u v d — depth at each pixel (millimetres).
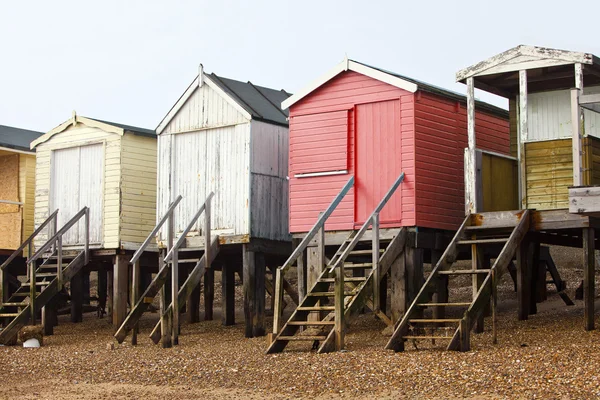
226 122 21484
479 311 15461
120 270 23406
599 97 15406
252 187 21016
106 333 23000
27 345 20719
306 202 19688
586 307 16328
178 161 22250
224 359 16531
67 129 24688
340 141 19328
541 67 17234
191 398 13422
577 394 11680
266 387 13797
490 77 18734
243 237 20891
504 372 13102
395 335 15594
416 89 18422
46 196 24891
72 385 15164
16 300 23922
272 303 25422
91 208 23984
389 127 18812
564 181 16797
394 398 12406
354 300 16688
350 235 18859
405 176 18484
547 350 14492
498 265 15930
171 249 20125
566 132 19625
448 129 19609
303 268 19625
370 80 19109
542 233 18938
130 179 23719
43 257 24609
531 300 19828
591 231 16516
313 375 14203
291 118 20047
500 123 21719
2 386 15383
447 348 15094
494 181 18219
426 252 21203
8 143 26188
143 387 14586
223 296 23547
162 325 19297
